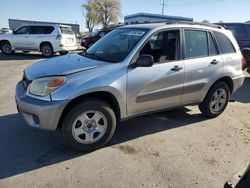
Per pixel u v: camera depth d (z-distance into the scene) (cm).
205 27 487
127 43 421
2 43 1576
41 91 348
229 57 512
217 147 412
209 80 485
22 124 467
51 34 1500
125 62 385
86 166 346
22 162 350
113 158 367
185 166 354
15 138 414
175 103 458
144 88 402
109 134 388
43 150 382
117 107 389
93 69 367
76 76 353
